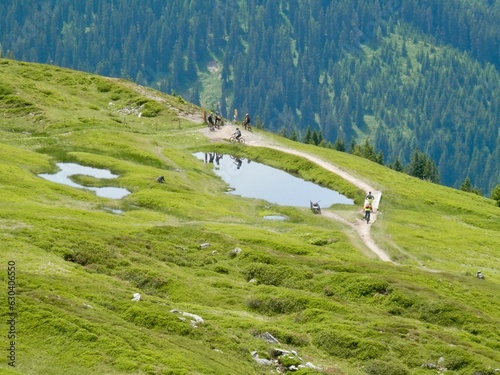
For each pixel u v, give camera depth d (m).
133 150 187.38
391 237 152.38
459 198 199.38
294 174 189.88
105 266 104.81
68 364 71.12
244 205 164.38
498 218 185.38
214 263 116.56
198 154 198.00
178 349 77.50
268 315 99.44
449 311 104.69
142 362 72.44
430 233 160.88
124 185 163.50
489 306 112.12
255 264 115.12
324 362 86.50
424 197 187.88
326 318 96.88
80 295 86.81
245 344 84.56
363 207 170.50
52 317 76.88
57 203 141.88
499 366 87.19
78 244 108.62
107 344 74.69
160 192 159.12
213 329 86.25
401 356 88.62
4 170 154.25
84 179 164.50
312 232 147.62
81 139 191.38
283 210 162.75
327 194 178.50
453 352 89.00
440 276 123.56
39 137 191.25
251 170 189.88
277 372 80.31
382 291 109.19
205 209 152.50
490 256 152.75
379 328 95.06
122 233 121.62
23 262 94.94
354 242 145.38
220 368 75.25
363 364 86.94
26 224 113.38
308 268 116.19
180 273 108.75
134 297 91.44
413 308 105.75
